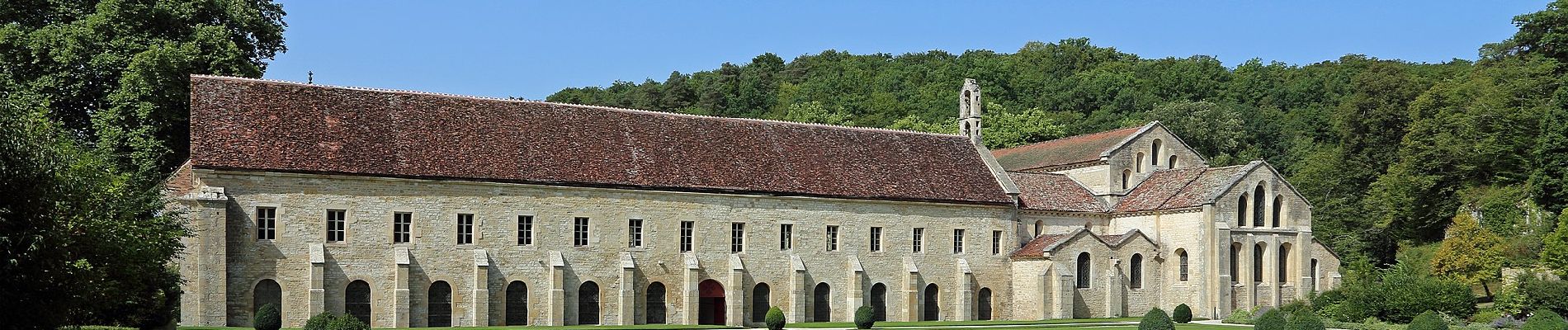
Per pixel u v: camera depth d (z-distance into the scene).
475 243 63.47
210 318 56.12
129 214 43.00
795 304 72.19
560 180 65.50
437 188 62.62
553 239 65.44
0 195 37.00
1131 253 82.06
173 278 53.16
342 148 60.97
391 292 61.19
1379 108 112.94
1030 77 176.25
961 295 78.00
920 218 77.81
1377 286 70.25
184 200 56.16
